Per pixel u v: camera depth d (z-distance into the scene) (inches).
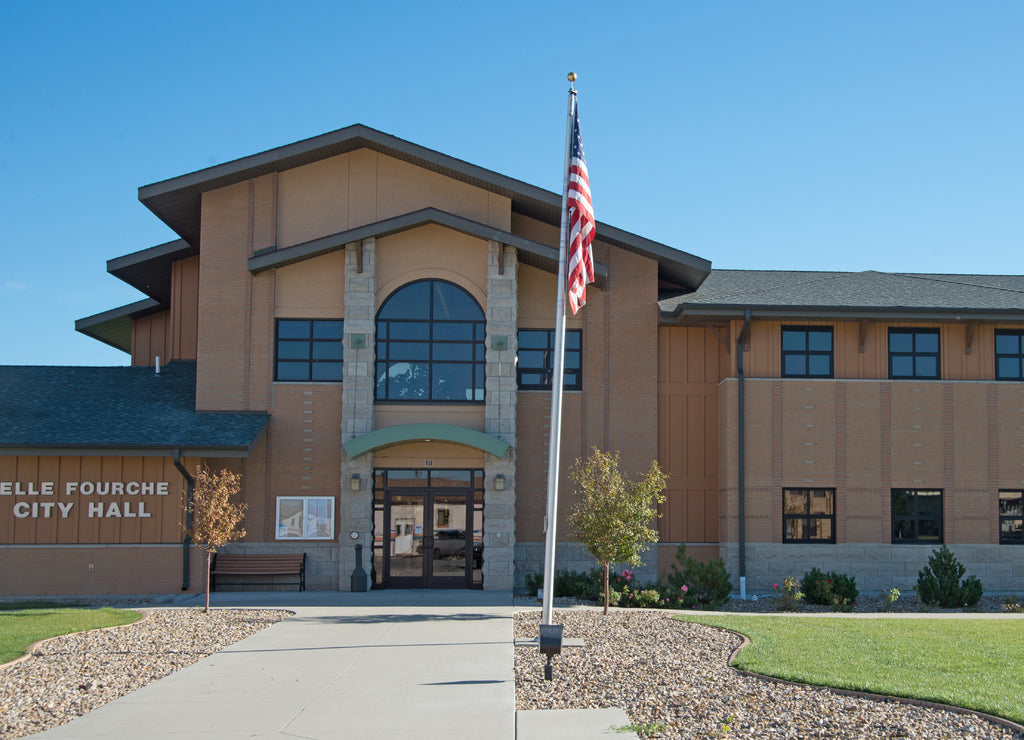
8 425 925.8
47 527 914.7
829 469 986.1
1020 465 999.0
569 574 918.4
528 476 1008.2
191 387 1047.0
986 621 692.7
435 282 981.8
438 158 968.3
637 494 756.0
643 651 548.7
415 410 966.4
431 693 450.3
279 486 970.1
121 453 906.1
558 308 573.3
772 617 719.1
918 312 973.8
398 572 956.0
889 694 416.8
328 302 991.0
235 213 1000.9
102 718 405.1
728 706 408.2
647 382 1030.4
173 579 920.3
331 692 454.0
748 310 971.3
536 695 445.1
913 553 980.6
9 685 468.1
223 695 448.5
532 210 1026.7
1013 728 365.4
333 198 1005.2
